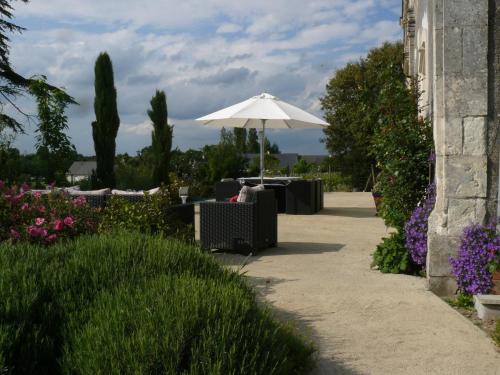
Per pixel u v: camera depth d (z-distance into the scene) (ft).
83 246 15.31
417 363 13.24
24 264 13.26
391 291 19.30
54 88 50.75
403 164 25.09
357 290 19.45
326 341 14.60
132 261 14.52
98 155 64.59
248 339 11.19
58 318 12.12
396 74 27.32
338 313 16.85
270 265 24.14
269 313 13.60
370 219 41.16
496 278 18.42
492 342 14.56
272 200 28.76
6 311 11.43
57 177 50.55
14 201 21.31
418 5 38.22
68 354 10.92
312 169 110.73
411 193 25.08
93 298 12.91
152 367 10.14
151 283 12.94
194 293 11.87
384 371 12.82
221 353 10.41
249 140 168.45
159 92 69.15
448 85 18.86
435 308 17.31
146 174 70.28
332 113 105.91
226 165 74.33
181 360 10.40
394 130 25.55
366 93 28.94
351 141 103.65
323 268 23.43
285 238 32.32
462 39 18.72
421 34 34.91
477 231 18.66
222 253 27.30
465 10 18.67
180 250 15.53
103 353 10.34
